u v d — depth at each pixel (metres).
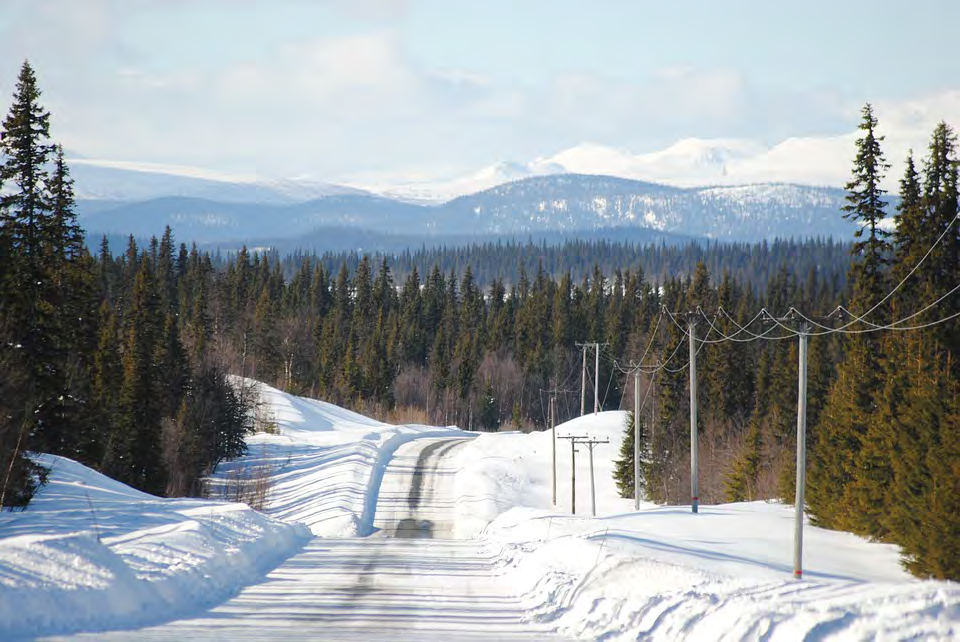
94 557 47.50
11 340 106.44
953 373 101.44
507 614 50.22
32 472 94.69
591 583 53.75
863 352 119.38
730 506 130.12
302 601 53.12
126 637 38.97
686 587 49.19
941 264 114.12
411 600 54.91
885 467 91.62
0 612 39.22
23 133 118.88
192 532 69.75
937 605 35.44
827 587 45.06
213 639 39.41
